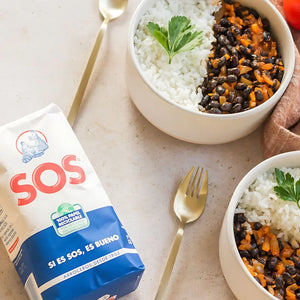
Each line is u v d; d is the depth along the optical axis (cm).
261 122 86
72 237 76
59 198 77
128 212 84
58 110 81
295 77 86
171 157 87
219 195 86
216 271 83
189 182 85
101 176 85
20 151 78
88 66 89
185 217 84
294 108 86
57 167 78
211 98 84
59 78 89
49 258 75
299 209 81
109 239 77
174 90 84
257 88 84
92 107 88
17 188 77
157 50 86
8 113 87
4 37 90
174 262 81
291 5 89
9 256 78
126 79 86
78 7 93
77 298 75
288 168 83
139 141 88
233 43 87
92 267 75
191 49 84
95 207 77
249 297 77
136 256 77
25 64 89
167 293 81
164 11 87
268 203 81
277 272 79
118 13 93
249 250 80
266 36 87
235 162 88
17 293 80
